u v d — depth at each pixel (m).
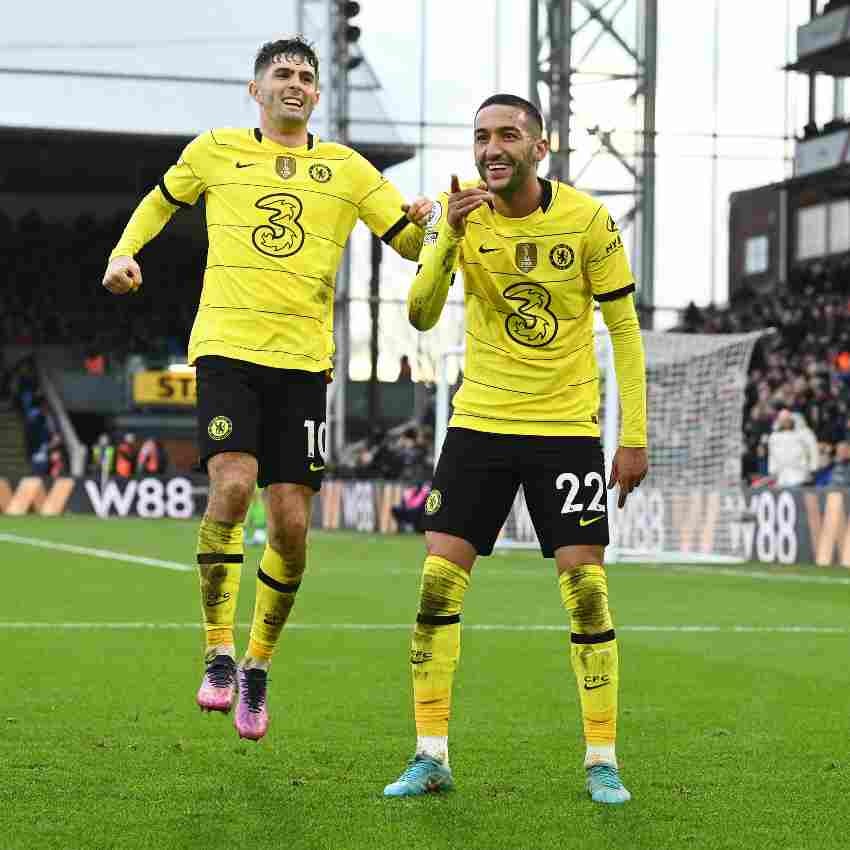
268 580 12.87
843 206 74.38
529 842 10.02
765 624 25.25
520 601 29.42
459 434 11.98
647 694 16.84
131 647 20.83
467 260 11.90
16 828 10.28
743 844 10.03
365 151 78.12
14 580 33.53
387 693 16.69
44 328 104.50
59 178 111.81
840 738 14.03
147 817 10.65
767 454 54.72
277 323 12.68
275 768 12.43
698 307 75.44
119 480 82.81
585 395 12.01
